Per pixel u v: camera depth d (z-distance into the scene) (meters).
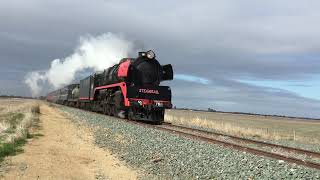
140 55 33.09
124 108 32.94
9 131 23.75
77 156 16.17
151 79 32.97
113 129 24.81
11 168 13.03
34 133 22.92
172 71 34.53
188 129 28.36
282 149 19.39
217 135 24.91
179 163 14.19
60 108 65.88
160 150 16.64
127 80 32.16
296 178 11.72
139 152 16.58
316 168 13.26
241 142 22.25
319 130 57.53
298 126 71.50
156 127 26.14
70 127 28.45
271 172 12.35
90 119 33.59
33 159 14.72
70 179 12.25
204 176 12.32
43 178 12.07
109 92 37.59
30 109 48.50
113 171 13.73
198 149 16.53
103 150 18.03
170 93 32.38
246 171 12.59
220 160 14.29
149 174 13.19
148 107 31.12
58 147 18.12
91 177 12.80
